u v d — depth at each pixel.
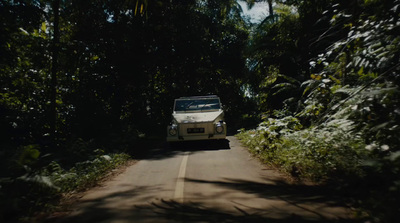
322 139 7.42
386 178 4.95
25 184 5.52
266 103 17.97
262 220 4.20
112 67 18.44
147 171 8.02
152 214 4.61
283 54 16.75
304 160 7.10
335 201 4.82
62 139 13.89
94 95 17.03
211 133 11.90
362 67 7.03
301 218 4.21
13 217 4.66
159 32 19.28
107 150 10.59
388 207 3.92
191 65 23.20
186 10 21.19
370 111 5.94
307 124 10.76
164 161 9.45
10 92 12.95
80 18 17.50
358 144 6.59
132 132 14.86
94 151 9.45
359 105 6.09
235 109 27.67
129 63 18.62
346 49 8.57
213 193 5.64
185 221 4.26
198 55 22.44
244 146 11.70
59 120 14.98
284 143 8.71
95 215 4.69
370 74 7.08
